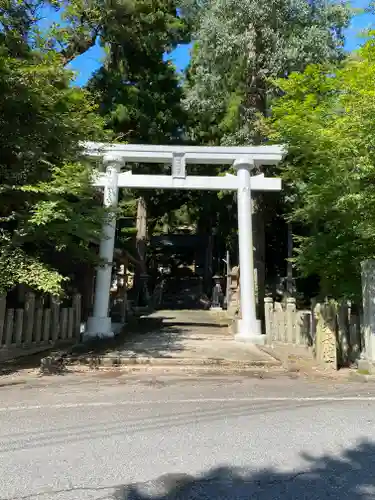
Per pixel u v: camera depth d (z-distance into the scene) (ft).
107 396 19.10
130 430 13.53
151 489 9.20
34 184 26.66
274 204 59.00
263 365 27.76
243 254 39.99
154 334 41.91
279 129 28.91
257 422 14.53
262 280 52.47
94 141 32.48
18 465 10.48
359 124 22.95
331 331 27.02
